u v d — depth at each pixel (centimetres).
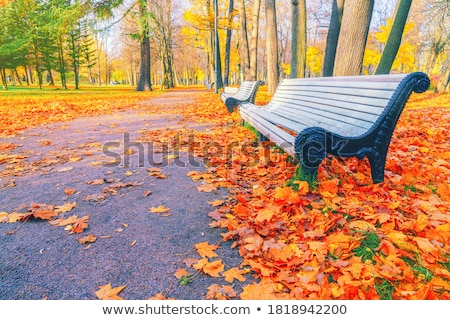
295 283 170
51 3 1633
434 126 598
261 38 4909
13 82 5206
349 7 621
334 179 287
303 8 1155
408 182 296
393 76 265
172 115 904
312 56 4347
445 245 198
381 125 266
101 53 6925
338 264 179
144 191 315
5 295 169
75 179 351
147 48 2577
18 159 434
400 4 746
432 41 2656
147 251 210
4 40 3050
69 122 792
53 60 3656
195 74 7350
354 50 625
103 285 176
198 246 211
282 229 225
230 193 307
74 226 237
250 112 512
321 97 381
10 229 241
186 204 284
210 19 2461
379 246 194
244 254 202
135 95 1995
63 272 188
